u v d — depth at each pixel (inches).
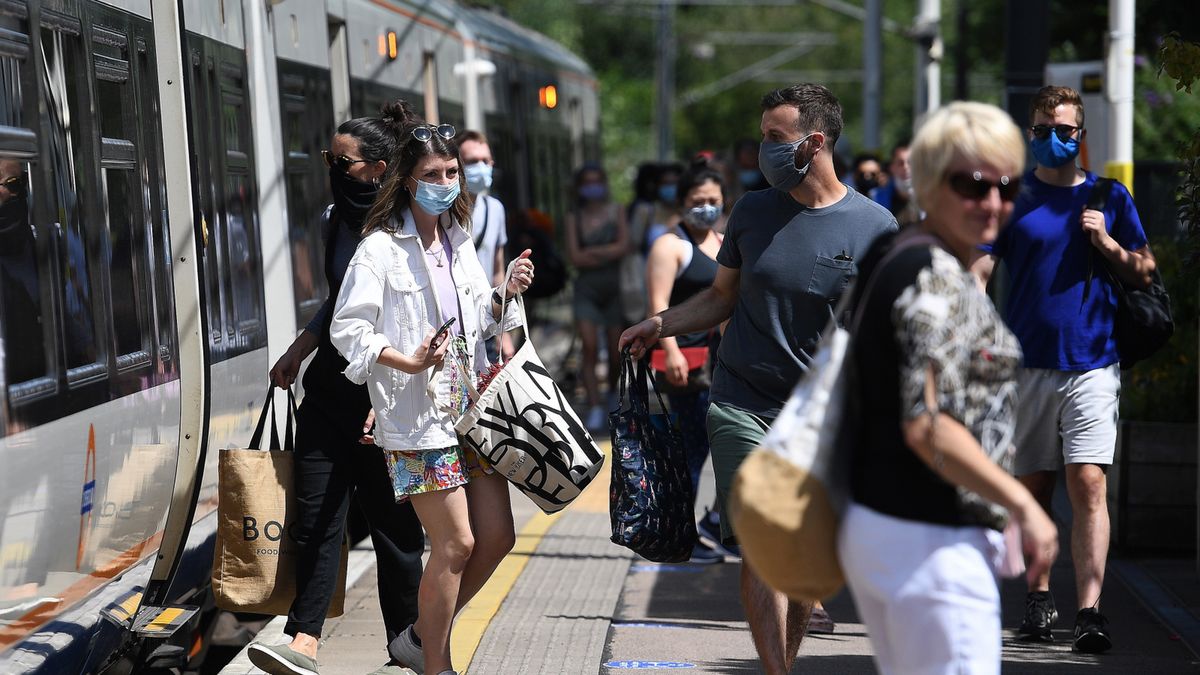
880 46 2427.4
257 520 508.1
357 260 474.9
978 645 317.1
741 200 500.7
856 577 327.9
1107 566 743.1
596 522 911.7
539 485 494.0
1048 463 607.2
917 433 308.5
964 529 319.6
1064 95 575.5
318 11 854.5
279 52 761.0
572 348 1610.5
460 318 490.9
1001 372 312.3
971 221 320.8
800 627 506.0
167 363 555.2
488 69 1425.9
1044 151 577.0
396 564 532.1
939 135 321.7
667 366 759.1
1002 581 728.3
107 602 487.5
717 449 498.0
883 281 321.7
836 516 331.3
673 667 588.4
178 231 568.7
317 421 518.6
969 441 306.2
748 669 585.6
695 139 6446.9
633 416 505.4
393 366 466.3
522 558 800.3
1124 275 582.6
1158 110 1851.6
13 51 430.3
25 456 414.0
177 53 570.6
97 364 478.9
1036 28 1251.8
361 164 519.5
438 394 479.2
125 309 513.0
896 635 321.7
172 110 569.9
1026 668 569.0
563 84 2030.0
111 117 513.3
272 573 510.0
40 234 440.8
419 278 482.9
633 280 1301.7
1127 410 787.4
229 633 738.2
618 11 6146.7
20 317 419.2
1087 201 587.2
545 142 1839.3
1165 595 680.4
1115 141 872.9
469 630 641.6
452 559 488.7
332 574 513.7
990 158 317.7
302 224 791.7
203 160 618.2
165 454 550.0
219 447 624.1
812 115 473.7
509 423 489.7
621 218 1306.6
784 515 324.5
